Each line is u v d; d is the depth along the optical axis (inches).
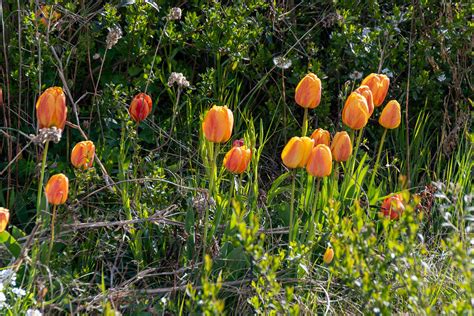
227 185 195.0
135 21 200.8
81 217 179.9
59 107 148.3
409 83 216.5
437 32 224.2
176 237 173.5
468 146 209.3
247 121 202.7
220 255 163.5
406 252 125.6
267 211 176.1
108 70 211.8
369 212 178.2
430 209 191.5
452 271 159.3
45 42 189.5
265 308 133.1
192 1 221.9
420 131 217.8
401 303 149.3
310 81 162.2
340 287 163.5
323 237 171.3
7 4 199.2
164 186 179.6
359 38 216.1
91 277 165.3
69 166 194.4
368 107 168.4
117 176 189.6
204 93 205.6
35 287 150.3
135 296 151.6
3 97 197.5
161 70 209.9
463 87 228.7
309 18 233.5
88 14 204.8
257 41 216.8
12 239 155.9
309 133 216.7
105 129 202.1
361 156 213.8
